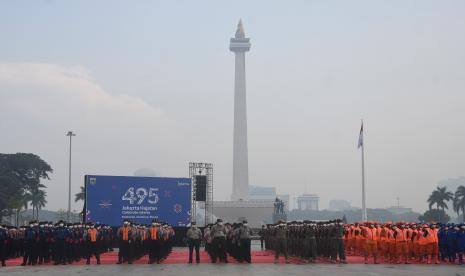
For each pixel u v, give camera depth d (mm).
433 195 139000
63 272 26875
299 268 29328
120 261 33000
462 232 32781
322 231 34031
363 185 62750
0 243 31531
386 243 33250
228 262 34344
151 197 50188
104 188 48344
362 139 62906
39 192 127125
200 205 94938
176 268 29391
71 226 33094
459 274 25750
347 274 25703
